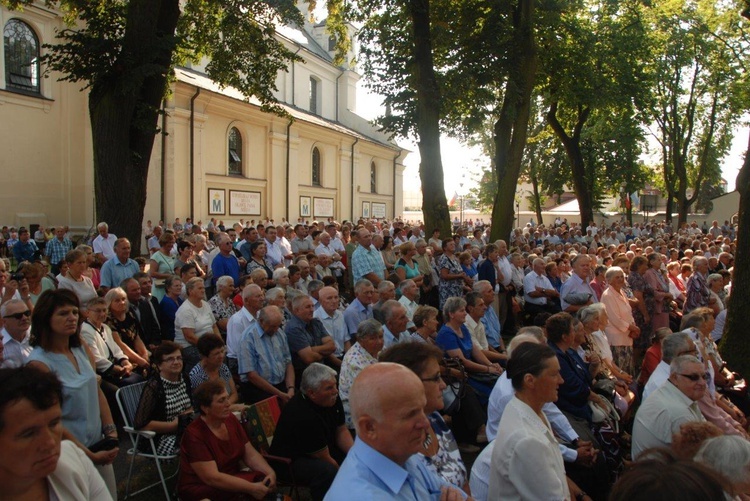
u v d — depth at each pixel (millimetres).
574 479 4305
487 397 6184
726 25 28922
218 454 4066
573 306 9000
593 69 21578
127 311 6883
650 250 14203
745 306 7352
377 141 40969
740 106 32688
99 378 5688
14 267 18547
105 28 12211
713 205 52750
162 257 10398
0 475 2104
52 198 21344
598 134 33844
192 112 23922
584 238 25125
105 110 11664
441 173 14266
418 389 2131
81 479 2377
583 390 4934
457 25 15906
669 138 35688
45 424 2129
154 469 5367
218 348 5258
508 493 2992
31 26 20484
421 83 14102
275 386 5879
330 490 2100
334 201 36500
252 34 15250
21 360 5070
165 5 12766
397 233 17688
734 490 2680
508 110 15305
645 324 8766
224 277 7934
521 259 11922
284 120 29875
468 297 7168
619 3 22406
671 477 1618
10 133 19828
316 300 7828
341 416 4609
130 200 11953
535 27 17156
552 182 39125
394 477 2070
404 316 5918
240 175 27938
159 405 4930
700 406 5055
